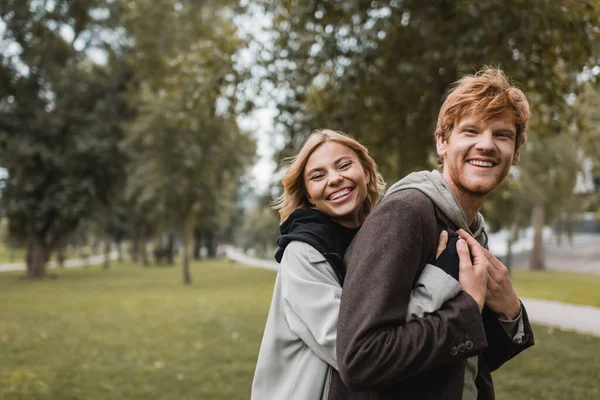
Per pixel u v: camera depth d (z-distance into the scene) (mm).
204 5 22484
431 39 6277
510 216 21469
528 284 19969
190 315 11922
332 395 1500
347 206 1797
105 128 27188
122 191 29891
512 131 1557
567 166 21328
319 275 1599
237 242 94438
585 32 5035
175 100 7496
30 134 26328
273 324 1678
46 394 5719
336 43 6555
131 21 24812
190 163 20016
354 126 7012
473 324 1367
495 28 5469
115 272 35562
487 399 1613
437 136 1687
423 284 1410
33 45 26703
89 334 9562
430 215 1474
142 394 5758
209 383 6207
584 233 48188
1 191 26953
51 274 31922
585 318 10562
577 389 5562
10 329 10148
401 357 1300
